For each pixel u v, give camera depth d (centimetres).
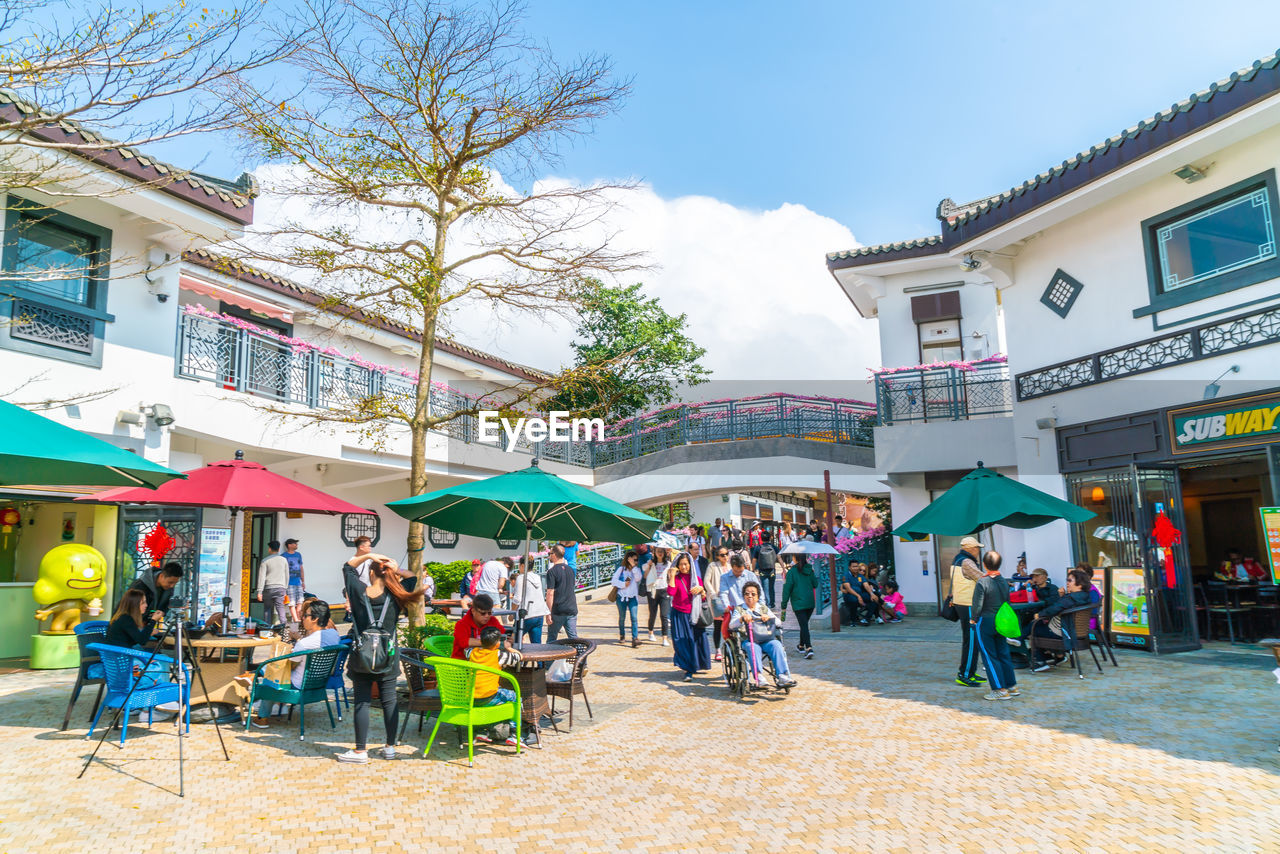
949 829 480
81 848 448
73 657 1043
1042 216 1274
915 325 1964
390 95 909
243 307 1584
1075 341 1328
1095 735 682
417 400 977
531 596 973
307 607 780
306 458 1563
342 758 634
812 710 823
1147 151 1088
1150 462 1177
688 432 2292
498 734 706
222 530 1249
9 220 1001
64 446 517
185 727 723
